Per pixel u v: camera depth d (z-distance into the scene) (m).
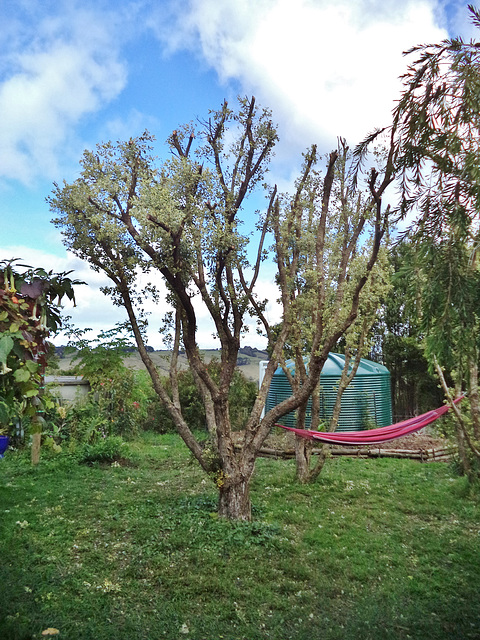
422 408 20.67
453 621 4.33
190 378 17.19
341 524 7.09
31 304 3.71
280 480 9.68
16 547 5.56
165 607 4.52
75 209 7.35
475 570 5.57
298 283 8.77
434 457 12.20
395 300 18.81
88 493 8.19
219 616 4.45
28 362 3.26
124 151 7.39
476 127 3.07
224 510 7.12
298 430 9.60
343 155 8.32
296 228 8.34
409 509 7.96
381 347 20.92
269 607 4.69
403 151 3.33
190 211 6.81
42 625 3.80
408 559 5.88
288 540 6.41
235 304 7.57
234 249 7.08
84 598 4.54
